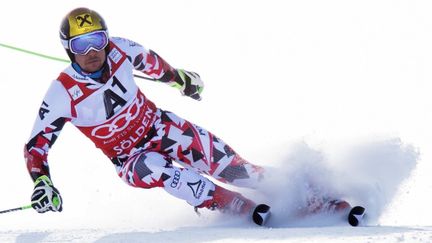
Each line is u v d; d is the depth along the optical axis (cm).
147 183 1709
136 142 1772
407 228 1505
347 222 1702
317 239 1366
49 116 1673
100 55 1677
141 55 1791
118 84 1728
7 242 1505
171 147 1811
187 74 1928
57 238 1512
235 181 1830
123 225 1998
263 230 1526
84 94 1695
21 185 2755
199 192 1695
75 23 1639
